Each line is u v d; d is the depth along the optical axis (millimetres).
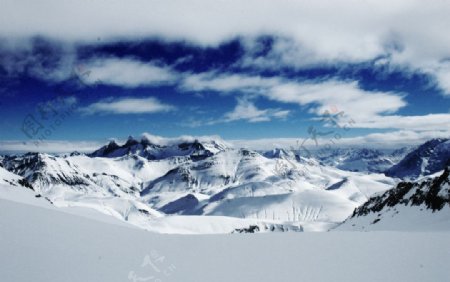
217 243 26484
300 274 19125
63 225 26625
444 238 27422
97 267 18891
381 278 18203
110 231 27672
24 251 19672
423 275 18484
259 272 19547
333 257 22234
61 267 18344
